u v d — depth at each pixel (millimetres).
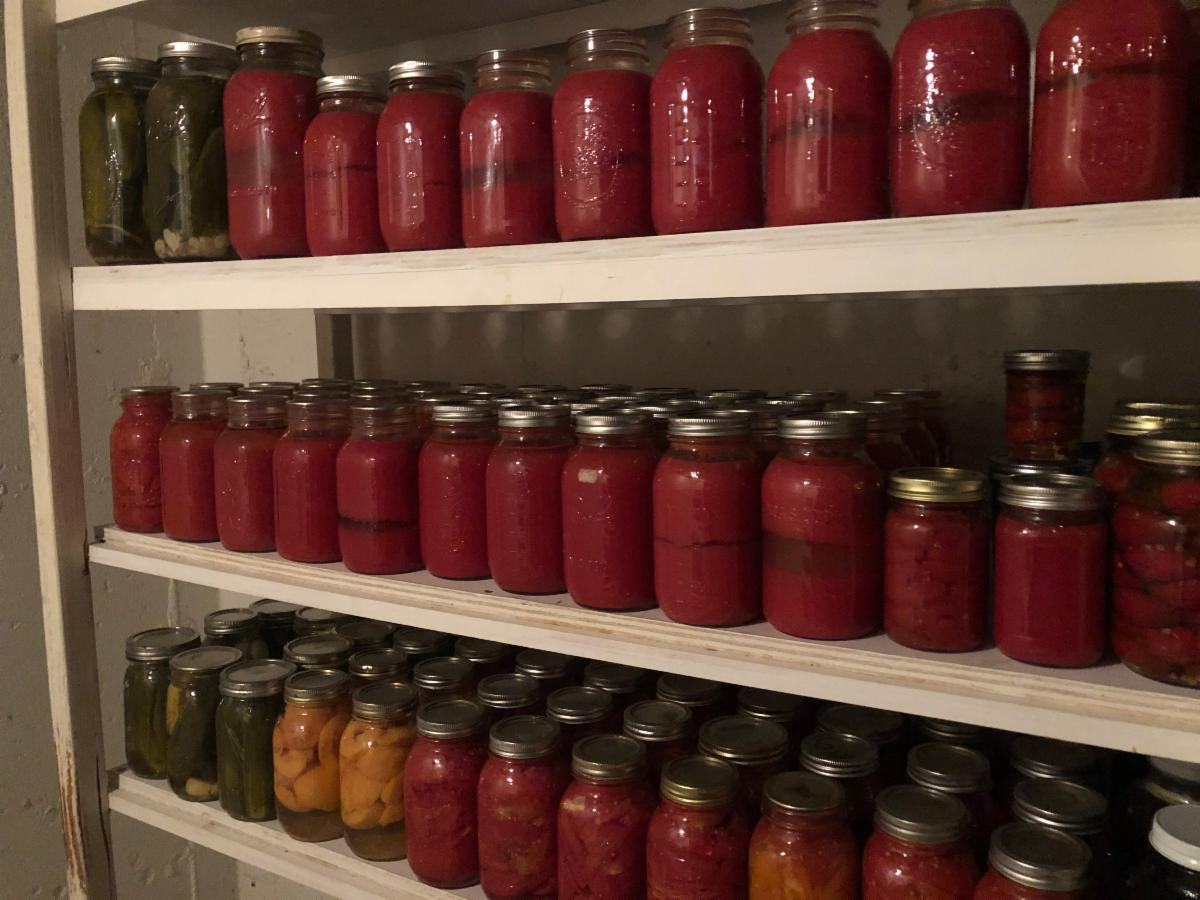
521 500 881
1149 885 679
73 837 1202
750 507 783
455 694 1048
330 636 1205
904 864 730
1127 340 955
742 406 907
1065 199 619
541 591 895
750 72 770
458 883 948
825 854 763
